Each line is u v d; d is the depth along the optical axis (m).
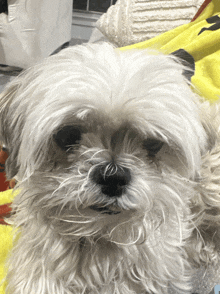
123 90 0.58
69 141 0.61
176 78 0.65
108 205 0.57
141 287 0.70
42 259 0.67
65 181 0.57
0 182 1.01
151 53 0.74
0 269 0.73
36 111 0.60
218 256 0.79
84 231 0.64
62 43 2.48
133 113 0.57
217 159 0.84
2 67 2.21
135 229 0.67
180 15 1.42
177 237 0.73
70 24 2.54
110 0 2.93
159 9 1.44
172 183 0.65
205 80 1.06
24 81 0.71
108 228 0.65
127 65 0.62
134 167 0.58
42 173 0.62
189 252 0.80
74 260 0.66
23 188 0.69
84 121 0.59
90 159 0.57
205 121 0.78
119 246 0.67
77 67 0.61
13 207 0.82
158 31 1.43
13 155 0.71
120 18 1.48
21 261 0.69
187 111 0.63
